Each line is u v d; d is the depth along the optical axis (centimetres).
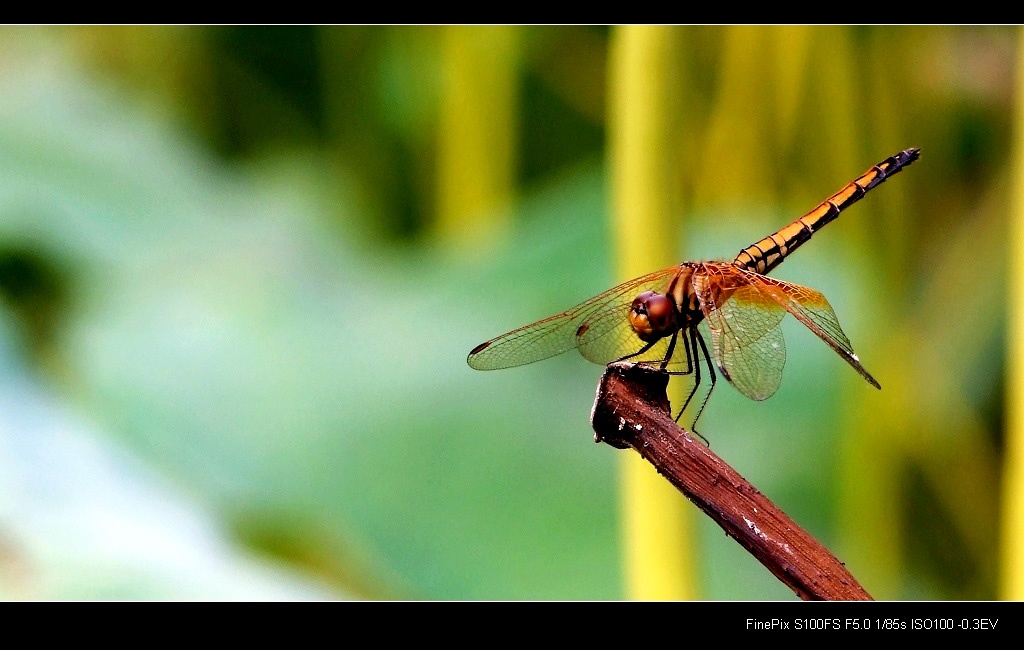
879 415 53
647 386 47
